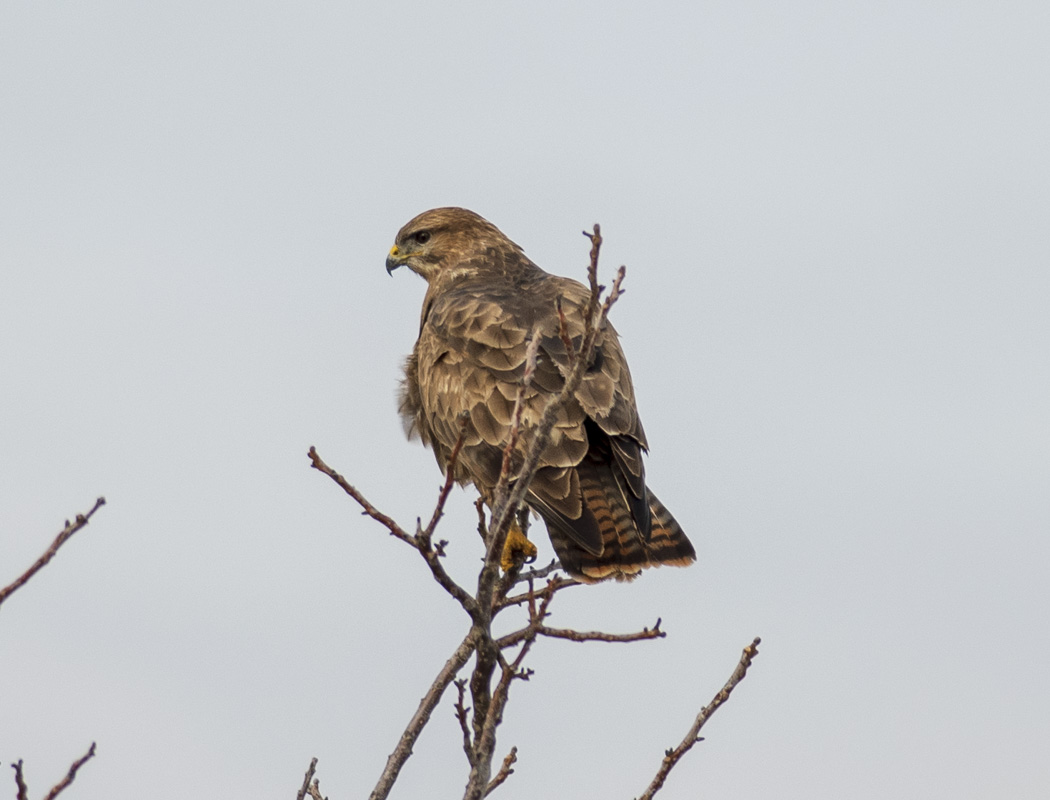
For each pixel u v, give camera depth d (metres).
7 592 7.23
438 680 8.17
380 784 8.02
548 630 8.34
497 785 8.37
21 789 7.34
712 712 8.70
